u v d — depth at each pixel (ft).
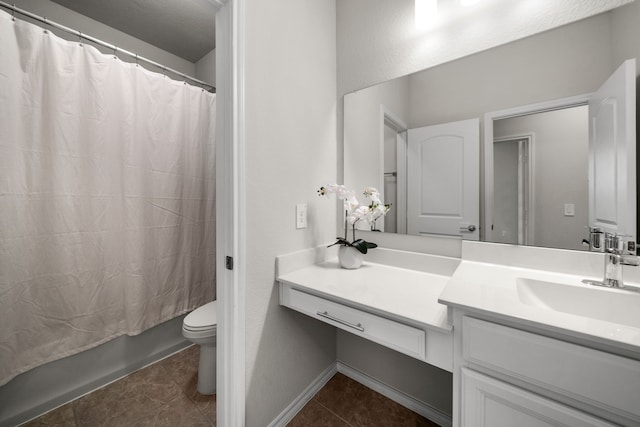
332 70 5.18
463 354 2.49
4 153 4.12
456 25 4.01
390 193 4.73
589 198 3.16
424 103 4.33
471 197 3.96
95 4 5.83
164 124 5.96
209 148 6.81
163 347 6.26
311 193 4.76
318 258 4.89
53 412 4.64
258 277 3.85
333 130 5.23
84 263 4.99
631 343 1.76
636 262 2.73
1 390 4.27
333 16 5.21
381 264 4.80
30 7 5.42
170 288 6.19
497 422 2.32
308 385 4.84
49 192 4.59
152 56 7.34
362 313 3.25
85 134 4.93
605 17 3.07
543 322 2.04
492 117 3.77
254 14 3.69
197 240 6.67
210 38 7.06
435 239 4.31
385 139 4.73
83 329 5.00
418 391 4.56
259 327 3.89
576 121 3.23
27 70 4.30
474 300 2.46
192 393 5.14
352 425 4.31
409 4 4.43
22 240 4.33
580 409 1.99
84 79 4.90
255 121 3.73
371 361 5.11
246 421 3.74
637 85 2.91
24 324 4.38
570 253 3.28
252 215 3.74
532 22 3.48
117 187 5.37
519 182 3.61
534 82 3.48
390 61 4.65
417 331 2.82
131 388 5.26
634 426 1.82
